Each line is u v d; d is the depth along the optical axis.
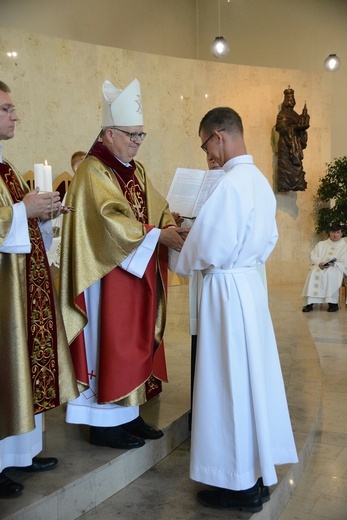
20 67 7.45
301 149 9.85
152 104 9.00
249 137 9.96
